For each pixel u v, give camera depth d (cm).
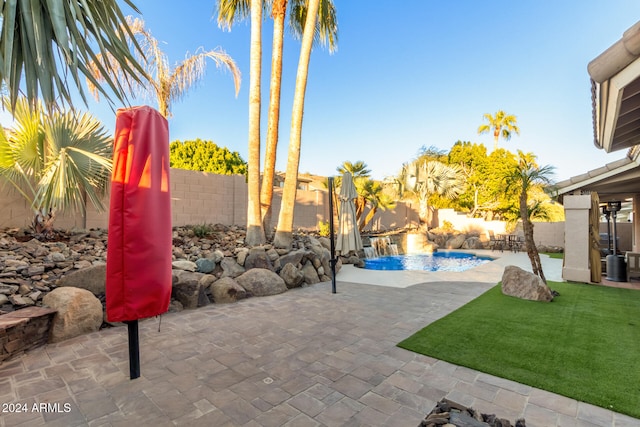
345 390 292
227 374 324
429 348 385
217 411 260
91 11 235
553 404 265
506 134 3303
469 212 2634
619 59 280
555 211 2520
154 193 307
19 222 644
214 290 622
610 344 390
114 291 291
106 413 257
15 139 571
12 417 251
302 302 620
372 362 350
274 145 964
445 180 2142
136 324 316
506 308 564
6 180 609
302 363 349
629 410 253
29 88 209
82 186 667
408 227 2234
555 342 399
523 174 681
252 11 845
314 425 242
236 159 2367
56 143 592
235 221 1095
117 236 292
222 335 437
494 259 1475
